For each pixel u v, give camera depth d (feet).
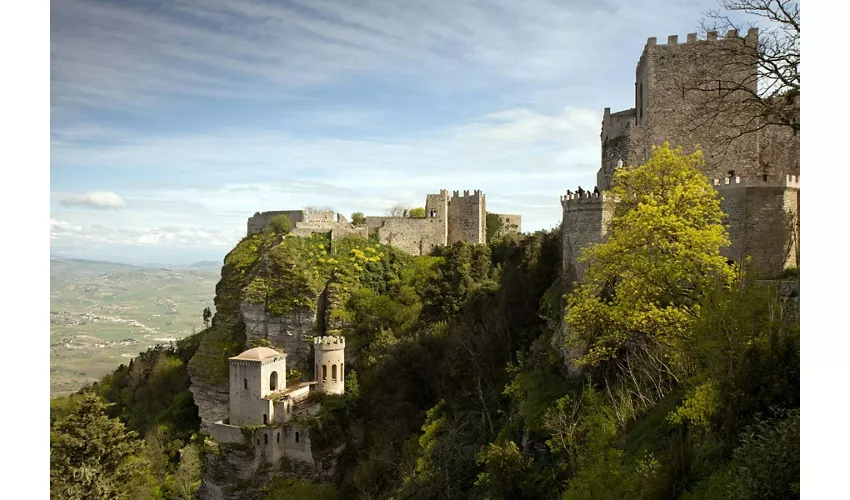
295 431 219.41
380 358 242.78
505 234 330.13
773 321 64.39
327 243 306.55
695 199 104.99
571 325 115.03
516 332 184.55
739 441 61.36
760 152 135.54
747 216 114.11
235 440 226.17
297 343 275.18
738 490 51.72
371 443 214.48
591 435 85.51
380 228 325.42
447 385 191.52
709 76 138.82
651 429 84.38
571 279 138.00
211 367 275.80
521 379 143.95
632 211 107.24
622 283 104.78
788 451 48.21
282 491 202.69
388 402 215.72
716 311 70.03
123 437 150.41
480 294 242.99
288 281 281.54
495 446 114.01
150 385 307.99
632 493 69.31
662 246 101.40
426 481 144.56
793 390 59.62
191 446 246.47
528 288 192.13
